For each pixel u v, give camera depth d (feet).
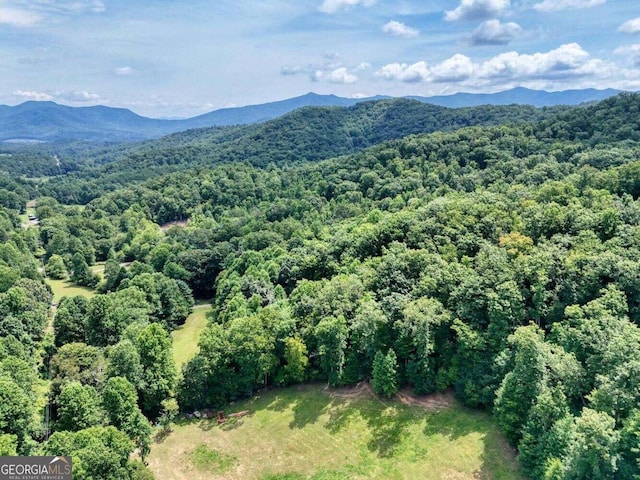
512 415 134.62
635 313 154.10
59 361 175.73
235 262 327.26
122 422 147.54
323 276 252.21
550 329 163.02
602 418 106.73
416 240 226.79
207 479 146.10
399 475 137.59
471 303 166.71
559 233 204.23
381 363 165.58
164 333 191.01
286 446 156.46
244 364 182.80
